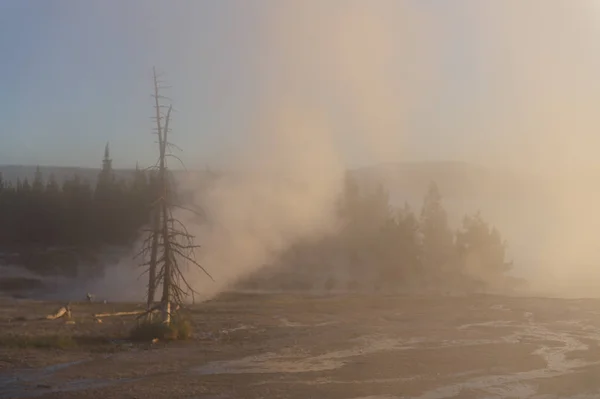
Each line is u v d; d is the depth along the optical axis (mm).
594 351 25984
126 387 18688
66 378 19844
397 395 18094
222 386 18984
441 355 24891
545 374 21250
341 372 21281
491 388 19125
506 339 29453
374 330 32406
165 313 28781
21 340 25703
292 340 28734
